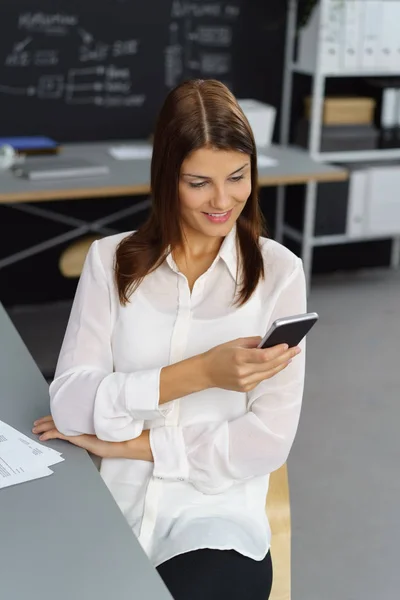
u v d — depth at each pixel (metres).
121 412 1.46
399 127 4.70
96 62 4.29
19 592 1.10
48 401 1.62
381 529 2.65
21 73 4.17
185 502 1.51
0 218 4.30
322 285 4.88
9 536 1.22
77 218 4.44
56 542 1.21
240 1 4.46
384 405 3.47
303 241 4.64
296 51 4.60
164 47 4.39
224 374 1.41
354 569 2.46
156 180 1.47
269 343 1.37
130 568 1.16
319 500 2.80
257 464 1.51
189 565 1.41
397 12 4.42
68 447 1.49
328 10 4.31
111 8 4.23
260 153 4.25
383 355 3.96
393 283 4.97
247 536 1.48
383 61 4.48
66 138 4.35
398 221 4.77
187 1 4.36
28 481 1.36
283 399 1.54
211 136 1.39
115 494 1.53
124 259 1.57
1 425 1.53
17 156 3.88
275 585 1.71
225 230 1.48
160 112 1.45
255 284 1.56
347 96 4.70
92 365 1.57
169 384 1.45
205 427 1.51
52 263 4.46
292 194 4.75
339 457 3.07
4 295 4.41
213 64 4.51
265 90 4.66
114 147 4.27
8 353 1.83
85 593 1.10
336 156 4.61
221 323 1.56
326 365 3.82
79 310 1.61
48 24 4.14
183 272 1.58
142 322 1.56
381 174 4.63
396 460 3.07
